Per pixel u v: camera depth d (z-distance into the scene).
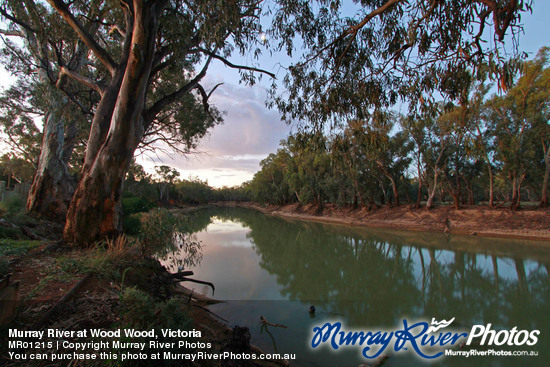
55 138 11.14
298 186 41.81
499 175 22.75
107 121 7.50
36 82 11.92
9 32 10.62
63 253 5.92
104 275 4.86
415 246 16.75
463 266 12.05
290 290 8.03
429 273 10.94
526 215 19.73
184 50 7.14
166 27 6.86
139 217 12.68
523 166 19.84
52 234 8.65
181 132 13.80
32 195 10.71
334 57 4.44
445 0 3.29
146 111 7.86
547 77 17.56
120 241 6.50
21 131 18.77
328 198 43.47
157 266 6.47
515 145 19.58
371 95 4.23
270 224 31.81
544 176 20.52
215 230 24.94
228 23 4.52
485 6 2.83
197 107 13.01
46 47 9.19
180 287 6.61
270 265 11.47
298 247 16.25
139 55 6.65
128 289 3.04
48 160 10.98
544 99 18.39
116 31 9.62
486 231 20.34
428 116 4.08
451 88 3.67
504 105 19.94
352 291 8.43
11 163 28.59
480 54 3.15
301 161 36.47
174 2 7.23
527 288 9.05
